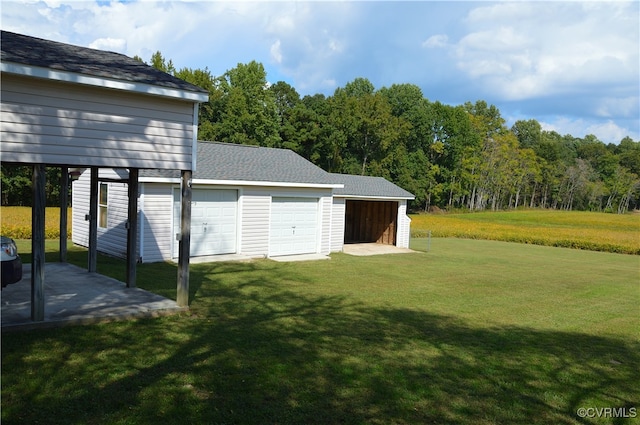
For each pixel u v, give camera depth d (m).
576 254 24.50
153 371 5.09
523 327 8.28
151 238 13.06
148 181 12.68
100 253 14.60
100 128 6.46
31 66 5.59
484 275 14.48
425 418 4.45
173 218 13.55
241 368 5.35
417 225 37.56
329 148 49.81
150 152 6.94
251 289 10.09
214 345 6.09
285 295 9.70
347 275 12.94
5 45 6.34
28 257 12.85
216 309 8.05
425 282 12.52
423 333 7.41
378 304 9.41
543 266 18.08
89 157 6.38
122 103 6.64
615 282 14.66
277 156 18.42
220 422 4.07
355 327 7.52
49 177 40.31
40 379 4.67
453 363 6.07
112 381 4.75
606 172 86.12
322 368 5.54
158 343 6.02
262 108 46.91
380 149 55.34
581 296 11.84
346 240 23.72
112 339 6.06
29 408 4.07
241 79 46.81
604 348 7.25
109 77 6.17
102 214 14.76
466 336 7.41
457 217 54.38
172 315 7.43
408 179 56.44
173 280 10.45
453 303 9.98
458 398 4.98
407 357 6.18
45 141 6.03
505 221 50.28
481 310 9.46
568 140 111.19
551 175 83.31
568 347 7.16
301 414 4.33
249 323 7.32
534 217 55.72
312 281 11.64
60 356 5.33
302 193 16.53
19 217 22.58
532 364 6.25
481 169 69.00
